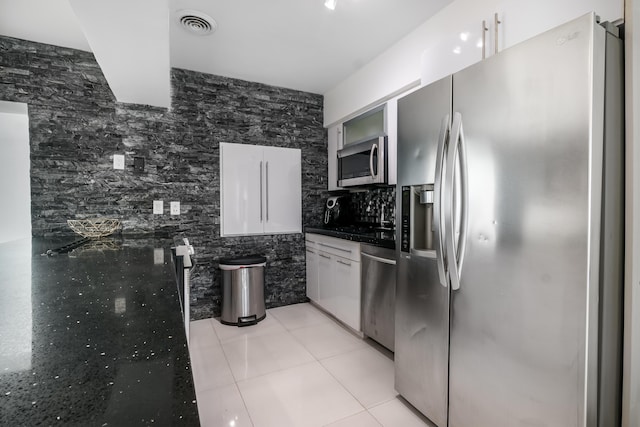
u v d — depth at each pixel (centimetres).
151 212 274
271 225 328
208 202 298
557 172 102
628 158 106
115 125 260
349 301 263
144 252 159
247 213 316
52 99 238
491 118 121
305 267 349
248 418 162
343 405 173
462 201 131
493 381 122
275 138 329
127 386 41
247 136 315
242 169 312
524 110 110
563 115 100
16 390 39
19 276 107
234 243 312
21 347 53
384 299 223
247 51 253
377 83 261
